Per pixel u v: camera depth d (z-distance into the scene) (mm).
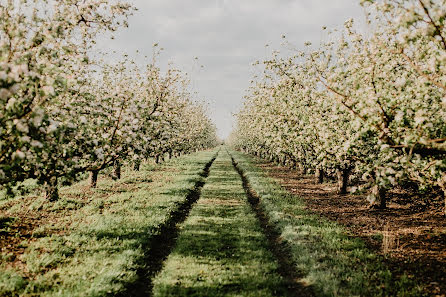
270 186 23156
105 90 16703
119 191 19750
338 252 10195
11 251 9836
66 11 9828
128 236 11711
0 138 7516
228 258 10289
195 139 52750
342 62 11336
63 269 8898
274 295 7996
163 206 16203
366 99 9156
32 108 7438
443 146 7539
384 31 10719
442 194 17062
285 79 18453
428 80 8664
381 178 9203
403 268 8930
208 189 22375
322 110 16062
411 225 12828
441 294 7406
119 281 8422
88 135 10312
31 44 8281
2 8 8109
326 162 16875
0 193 16984
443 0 7395
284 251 11141
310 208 16438
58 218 13438
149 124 15586
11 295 7477
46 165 8656
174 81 21766
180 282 8617
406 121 8875
